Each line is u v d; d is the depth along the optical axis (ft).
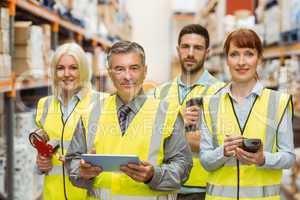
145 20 33.30
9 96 10.34
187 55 8.41
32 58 11.57
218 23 21.08
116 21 25.50
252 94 6.56
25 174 10.68
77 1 16.49
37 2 11.61
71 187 7.32
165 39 33.01
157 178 5.82
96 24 19.93
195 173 7.67
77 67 7.39
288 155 6.36
